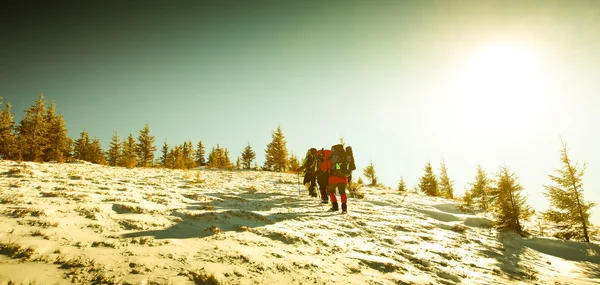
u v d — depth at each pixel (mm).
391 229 5801
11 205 3938
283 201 7820
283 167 41531
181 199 6246
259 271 2916
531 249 5824
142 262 2721
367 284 3025
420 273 3590
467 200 11805
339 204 8359
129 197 5496
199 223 4402
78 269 2439
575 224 8375
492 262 4527
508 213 8023
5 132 33875
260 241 3914
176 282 2441
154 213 4543
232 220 4848
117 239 3271
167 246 3238
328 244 4234
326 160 7855
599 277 4375
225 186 10141
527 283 3775
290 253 3617
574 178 8414
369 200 10148
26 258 2494
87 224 3625
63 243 2934
